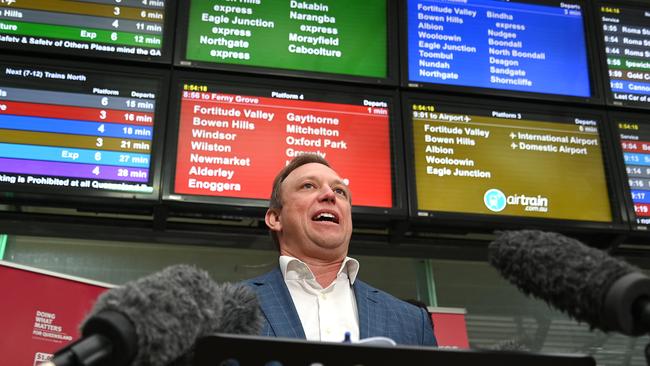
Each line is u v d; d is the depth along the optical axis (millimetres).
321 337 1576
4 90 2645
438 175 2838
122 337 545
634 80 3236
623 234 2900
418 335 1604
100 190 2533
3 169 2510
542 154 2973
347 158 2789
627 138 3105
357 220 2748
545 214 2848
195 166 2643
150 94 2746
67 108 2658
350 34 3045
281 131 2785
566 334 3025
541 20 3262
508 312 3033
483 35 3168
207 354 589
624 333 565
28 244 2764
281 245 1901
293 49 2959
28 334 2301
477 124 2975
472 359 617
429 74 3043
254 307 785
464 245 2947
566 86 3146
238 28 2941
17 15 2771
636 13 3398
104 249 2822
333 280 1767
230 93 2812
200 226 2756
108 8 2859
